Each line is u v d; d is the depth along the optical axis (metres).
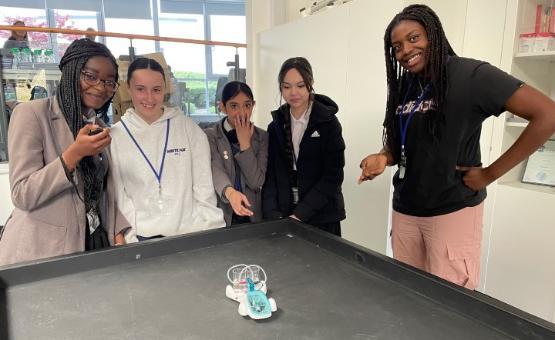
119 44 3.22
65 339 0.72
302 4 3.24
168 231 1.38
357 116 2.24
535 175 2.03
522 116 1.10
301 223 1.31
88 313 0.82
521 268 1.97
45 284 0.95
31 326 0.77
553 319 1.85
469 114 1.17
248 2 3.34
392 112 1.43
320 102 1.75
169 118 1.46
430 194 1.31
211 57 4.49
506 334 0.75
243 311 0.81
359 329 0.77
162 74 1.40
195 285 0.95
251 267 1.03
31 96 2.85
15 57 2.82
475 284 1.38
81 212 1.23
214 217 1.46
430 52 1.18
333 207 1.74
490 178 1.22
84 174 1.22
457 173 1.28
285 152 1.77
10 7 5.62
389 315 0.82
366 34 2.10
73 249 1.21
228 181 1.55
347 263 1.08
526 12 1.91
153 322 0.78
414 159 1.33
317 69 2.58
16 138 1.13
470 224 1.32
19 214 1.20
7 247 1.17
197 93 4.34
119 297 0.89
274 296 0.90
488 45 2.05
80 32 2.82
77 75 1.18
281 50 2.97
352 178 2.34
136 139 1.39
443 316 0.82
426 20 1.17
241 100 1.65
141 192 1.39
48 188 1.09
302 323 0.79
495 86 1.09
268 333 0.75
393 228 1.52
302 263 1.09
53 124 1.19
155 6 6.34
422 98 1.27
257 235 1.29
